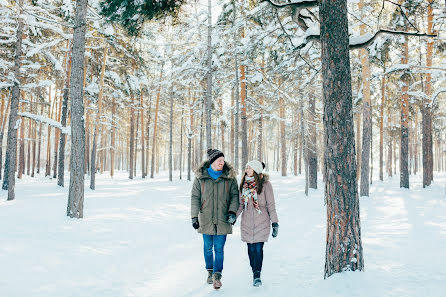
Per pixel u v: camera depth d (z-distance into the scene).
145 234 7.11
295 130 18.62
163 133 42.53
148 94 27.36
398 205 12.35
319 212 11.34
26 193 14.97
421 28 16.28
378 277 3.57
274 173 37.41
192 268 4.77
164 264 4.96
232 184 4.27
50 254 4.89
